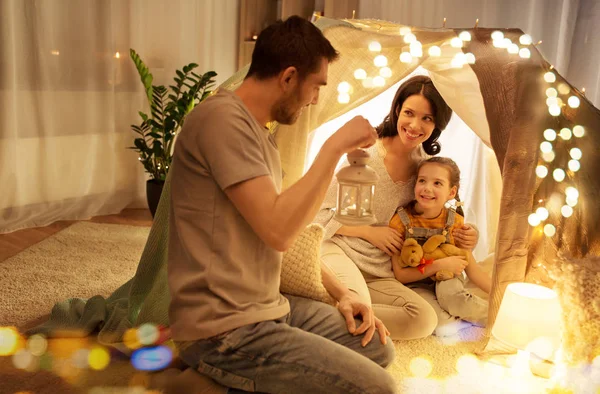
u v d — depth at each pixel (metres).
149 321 1.71
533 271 1.85
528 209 1.74
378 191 1.98
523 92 1.71
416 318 1.77
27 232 2.84
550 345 1.58
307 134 1.84
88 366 1.63
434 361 1.71
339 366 1.25
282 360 1.25
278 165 1.34
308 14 3.79
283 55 1.20
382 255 1.98
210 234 1.23
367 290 1.79
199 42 3.60
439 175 1.89
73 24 3.01
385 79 1.86
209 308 1.24
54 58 2.96
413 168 2.00
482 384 1.60
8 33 2.72
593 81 2.96
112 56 3.19
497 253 1.76
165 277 1.69
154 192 3.06
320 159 1.21
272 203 1.17
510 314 1.61
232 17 3.82
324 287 1.60
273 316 1.30
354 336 1.44
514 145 1.72
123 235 2.89
